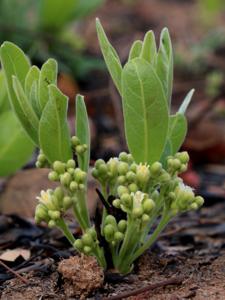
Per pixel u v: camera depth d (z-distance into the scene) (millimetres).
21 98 293
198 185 529
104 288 308
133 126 295
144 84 288
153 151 298
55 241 387
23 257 359
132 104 292
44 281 327
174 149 323
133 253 318
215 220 448
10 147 393
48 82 300
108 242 311
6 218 421
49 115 293
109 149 576
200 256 361
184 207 302
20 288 321
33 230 408
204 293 309
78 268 302
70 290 304
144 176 289
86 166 306
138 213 283
